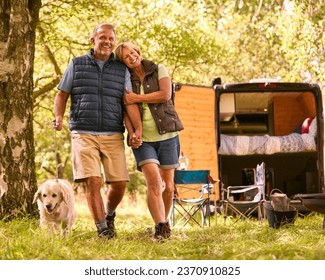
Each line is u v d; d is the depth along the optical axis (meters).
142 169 8.94
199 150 14.82
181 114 14.58
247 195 14.58
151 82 9.02
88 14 21.42
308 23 18.75
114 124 8.87
